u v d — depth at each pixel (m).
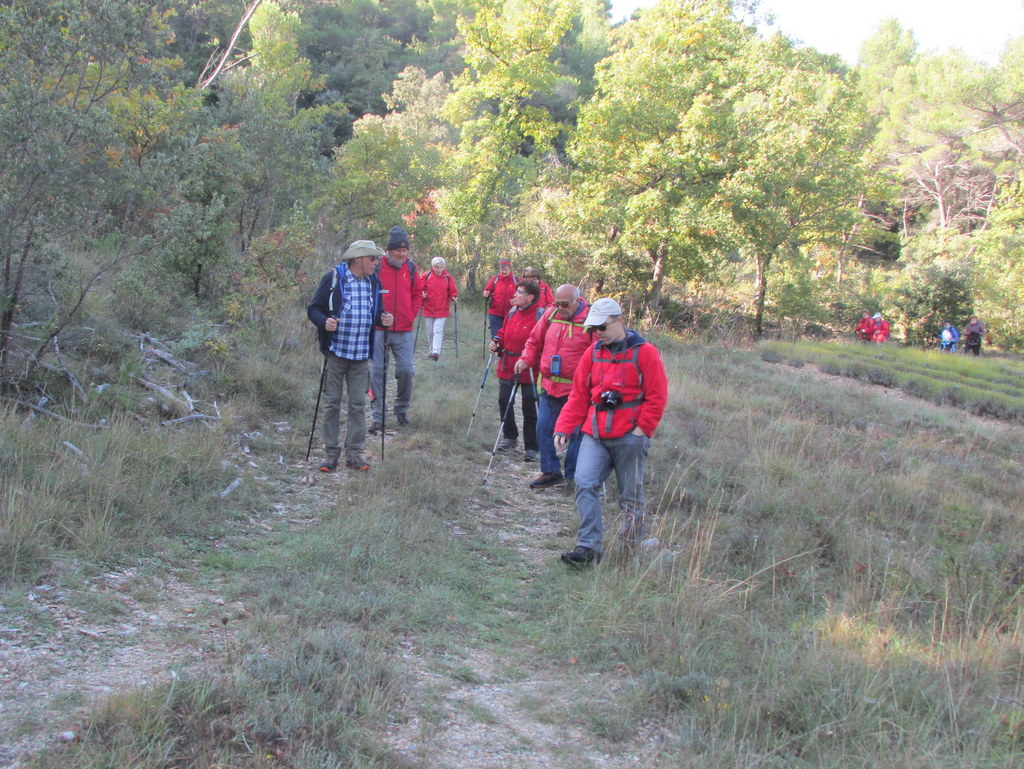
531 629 4.39
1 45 6.14
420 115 35.91
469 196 22.84
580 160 22.84
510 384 8.21
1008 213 37.47
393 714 3.28
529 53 22.59
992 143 41.75
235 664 3.41
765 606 4.80
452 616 4.42
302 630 3.82
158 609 3.96
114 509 4.78
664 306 24.92
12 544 4.04
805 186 25.80
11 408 5.80
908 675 3.88
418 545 5.23
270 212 13.45
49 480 4.80
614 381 5.19
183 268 10.09
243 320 9.85
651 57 22.75
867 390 15.75
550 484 7.18
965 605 4.90
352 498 5.96
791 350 20.52
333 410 6.70
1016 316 34.09
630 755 3.25
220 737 2.88
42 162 5.91
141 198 7.44
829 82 28.66
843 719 3.43
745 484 7.22
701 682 3.70
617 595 4.69
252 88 17.06
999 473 9.66
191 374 7.81
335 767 2.82
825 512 6.68
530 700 3.61
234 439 6.80
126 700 2.94
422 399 9.50
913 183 49.41
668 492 6.85
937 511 7.15
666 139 22.61
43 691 3.08
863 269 41.62
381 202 20.05
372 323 6.72
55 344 6.63
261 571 4.60
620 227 22.47
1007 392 18.48
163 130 9.58
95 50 6.46
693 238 22.17
